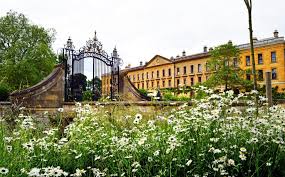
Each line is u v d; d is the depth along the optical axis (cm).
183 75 5797
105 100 832
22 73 2588
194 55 5603
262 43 4719
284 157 365
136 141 378
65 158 384
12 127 538
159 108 692
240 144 369
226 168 342
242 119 394
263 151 369
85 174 352
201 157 342
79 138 425
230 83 3394
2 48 3066
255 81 553
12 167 297
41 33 3194
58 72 1127
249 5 556
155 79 6391
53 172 272
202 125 376
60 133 560
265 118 431
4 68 2616
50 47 3259
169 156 339
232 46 3538
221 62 3522
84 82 1284
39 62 2902
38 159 359
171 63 6019
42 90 1073
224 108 402
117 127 532
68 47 1247
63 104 1117
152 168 354
